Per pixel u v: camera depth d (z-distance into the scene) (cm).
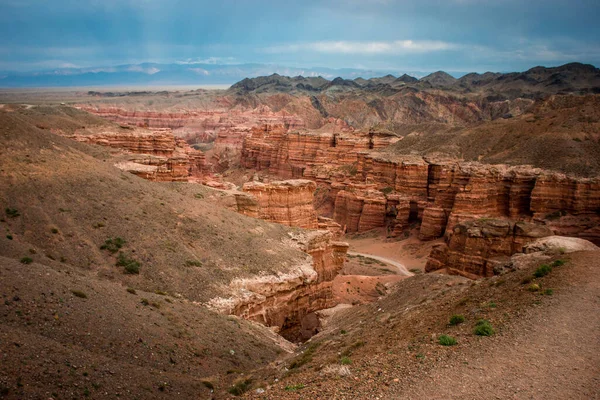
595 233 9588
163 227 5044
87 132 11631
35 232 4212
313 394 1920
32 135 5319
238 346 3572
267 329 4362
